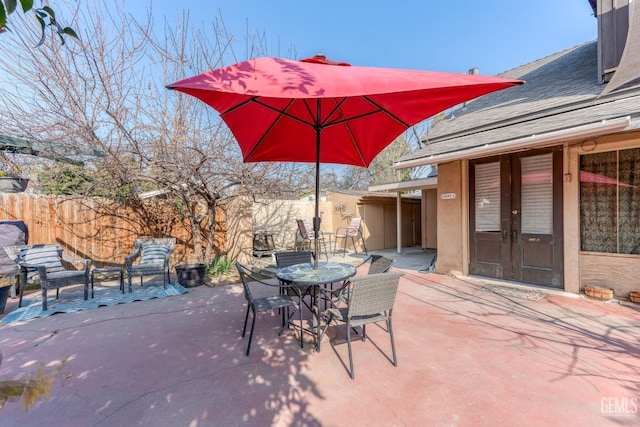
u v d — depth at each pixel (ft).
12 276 15.72
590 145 14.25
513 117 17.60
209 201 20.93
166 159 16.55
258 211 33.53
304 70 6.94
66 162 16.96
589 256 14.52
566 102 15.70
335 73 6.86
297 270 11.18
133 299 15.43
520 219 16.74
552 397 7.08
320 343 9.98
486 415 6.52
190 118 17.94
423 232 36.88
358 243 35.96
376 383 7.82
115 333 11.19
